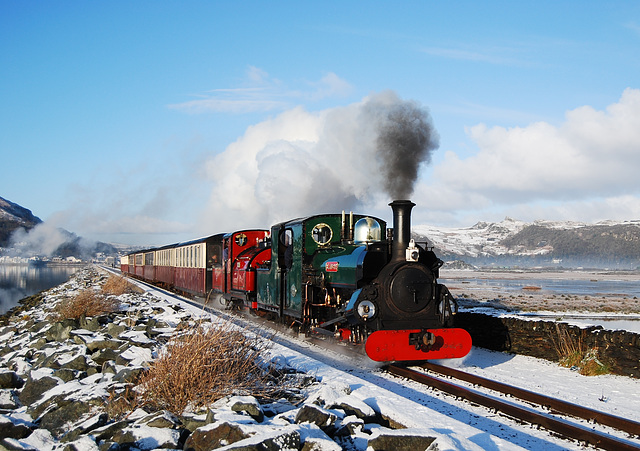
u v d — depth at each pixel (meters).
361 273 11.16
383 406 6.49
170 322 16.36
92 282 46.94
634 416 7.61
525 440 6.47
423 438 5.20
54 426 6.93
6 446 5.91
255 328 15.03
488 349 13.88
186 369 7.09
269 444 5.06
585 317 22.69
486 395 8.79
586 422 7.27
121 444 5.65
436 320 11.40
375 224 13.39
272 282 17.03
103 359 10.27
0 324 23.53
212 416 6.07
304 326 14.82
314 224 14.51
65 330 14.24
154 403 7.01
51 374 9.38
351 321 11.10
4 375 9.33
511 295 39.78
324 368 9.39
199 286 28.33
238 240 22.92
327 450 5.18
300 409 6.02
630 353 10.26
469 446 4.92
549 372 10.76
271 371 8.31
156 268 45.78
